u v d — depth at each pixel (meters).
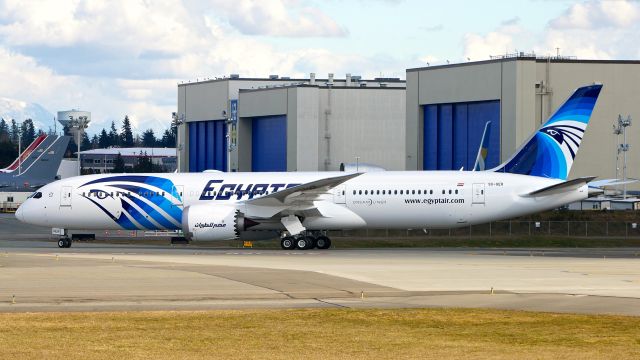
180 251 172.25
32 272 119.56
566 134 178.00
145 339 72.44
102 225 188.00
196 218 175.50
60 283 106.75
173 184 184.88
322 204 178.75
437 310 87.62
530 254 165.00
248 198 181.75
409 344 71.25
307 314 84.88
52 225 188.00
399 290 101.81
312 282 108.75
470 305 90.88
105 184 186.75
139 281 108.94
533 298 95.69
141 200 185.00
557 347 70.12
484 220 178.88
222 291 100.06
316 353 67.62
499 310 87.75
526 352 68.19
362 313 85.56
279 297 95.94
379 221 180.25
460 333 75.94
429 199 178.38
